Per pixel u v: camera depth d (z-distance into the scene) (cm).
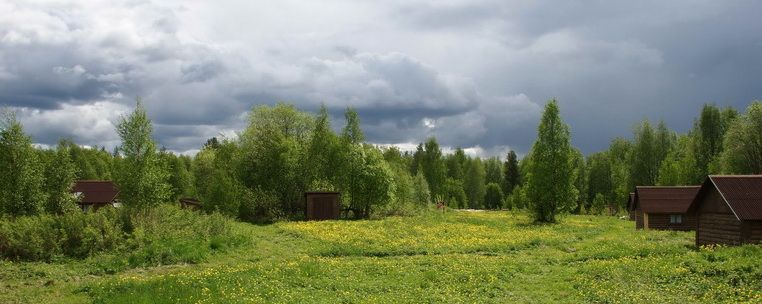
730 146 8419
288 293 2239
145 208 4031
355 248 3831
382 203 7706
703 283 2300
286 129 8731
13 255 3148
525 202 7594
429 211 8681
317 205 7225
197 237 3744
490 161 19012
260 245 3850
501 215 8638
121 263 3050
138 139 4200
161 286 2358
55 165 5069
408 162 15312
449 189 14238
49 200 4931
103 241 3344
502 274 2695
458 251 3812
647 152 11269
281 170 7794
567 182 7119
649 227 6053
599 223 7025
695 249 3659
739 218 3422
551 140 7156
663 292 2231
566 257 3341
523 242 4169
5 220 3491
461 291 2350
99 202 7400
